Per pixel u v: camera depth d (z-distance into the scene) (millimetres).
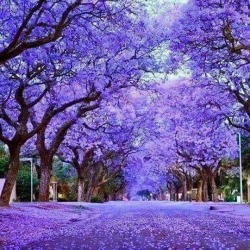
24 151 49375
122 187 91250
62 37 19734
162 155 61062
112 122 41750
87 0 17125
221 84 28031
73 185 69062
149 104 40750
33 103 25922
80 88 29062
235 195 68000
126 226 20938
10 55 14523
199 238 15211
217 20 19922
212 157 53594
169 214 32312
